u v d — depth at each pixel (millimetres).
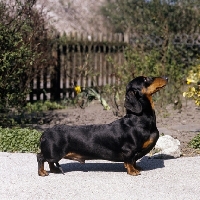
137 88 8109
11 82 12062
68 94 18000
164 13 21797
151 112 8180
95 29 32281
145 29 21641
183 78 16188
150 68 15484
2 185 7754
